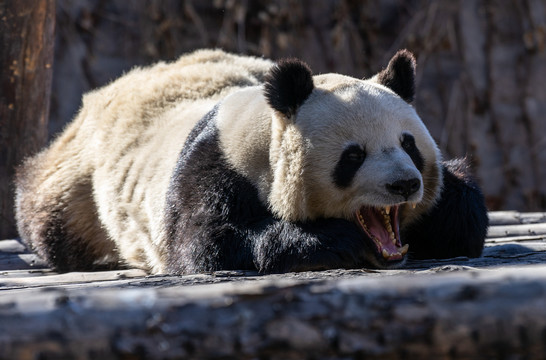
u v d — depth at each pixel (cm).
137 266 1020
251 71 1228
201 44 2211
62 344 419
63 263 1141
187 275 786
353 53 2211
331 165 803
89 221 1119
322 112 816
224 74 1162
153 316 426
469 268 693
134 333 423
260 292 434
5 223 1313
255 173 839
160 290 452
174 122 1055
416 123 844
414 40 2186
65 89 2072
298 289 436
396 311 426
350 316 428
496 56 2211
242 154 845
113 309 427
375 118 809
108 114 1147
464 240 907
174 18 2189
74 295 435
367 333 427
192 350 424
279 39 2175
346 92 831
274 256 793
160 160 1005
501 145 2189
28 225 1180
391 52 2208
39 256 1168
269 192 830
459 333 421
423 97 2195
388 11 2230
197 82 1146
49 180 1163
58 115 2053
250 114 873
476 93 2200
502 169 2178
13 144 1308
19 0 1273
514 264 784
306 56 2198
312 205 823
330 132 805
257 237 812
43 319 422
